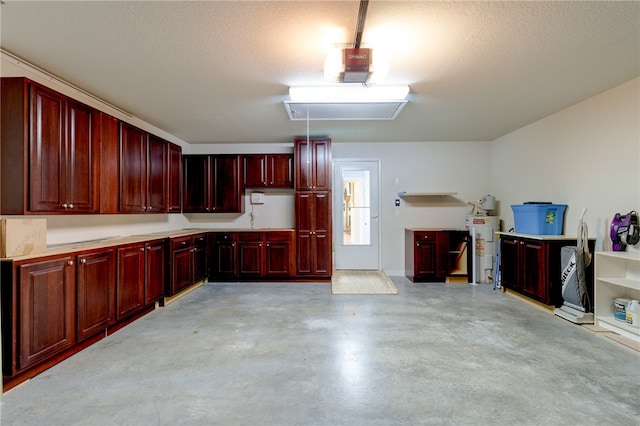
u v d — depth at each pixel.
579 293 3.43
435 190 5.91
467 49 2.50
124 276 3.31
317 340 2.97
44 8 1.96
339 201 6.01
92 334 2.87
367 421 1.83
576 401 2.00
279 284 5.29
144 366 2.48
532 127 4.66
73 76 2.97
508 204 5.30
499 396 2.06
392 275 5.96
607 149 3.43
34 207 2.48
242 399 2.04
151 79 3.04
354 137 5.51
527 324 3.38
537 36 2.31
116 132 3.47
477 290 4.86
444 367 2.45
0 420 1.83
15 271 2.17
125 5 1.94
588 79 3.10
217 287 5.09
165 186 4.55
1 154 2.43
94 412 1.91
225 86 3.20
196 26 2.18
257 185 5.58
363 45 2.43
